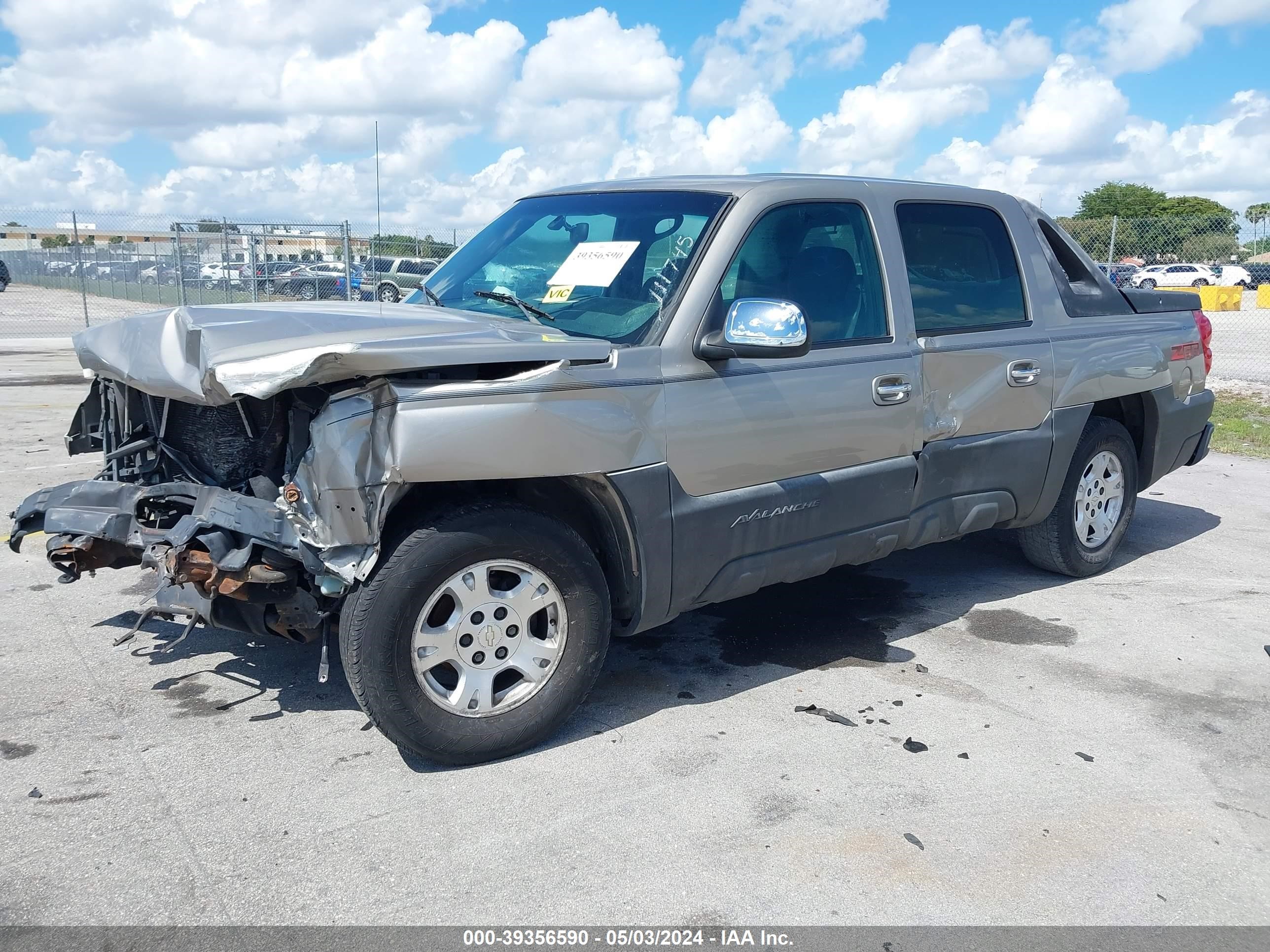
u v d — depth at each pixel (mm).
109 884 2738
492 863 2881
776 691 4074
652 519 3537
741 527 3799
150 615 3436
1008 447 4793
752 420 3756
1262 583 5586
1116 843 3062
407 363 2986
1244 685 4230
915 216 4520
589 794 3260
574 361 3334
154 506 3496
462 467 3102
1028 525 5176
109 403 3908
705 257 3727
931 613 5016
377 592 3123
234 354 2990
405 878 2799
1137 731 3799
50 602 4844
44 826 2994
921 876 2873
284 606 3197
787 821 3127
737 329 3500
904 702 3998
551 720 3508
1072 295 5223
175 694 3895
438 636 3271
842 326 4105
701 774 3402
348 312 3586
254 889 2732
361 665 3145
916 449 4379
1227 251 34750
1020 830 3117
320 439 3076
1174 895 2820
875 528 4297
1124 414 5773
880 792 3311
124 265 27672
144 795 3182
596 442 3346
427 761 3426
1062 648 4594
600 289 3848
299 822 3055
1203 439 6164
